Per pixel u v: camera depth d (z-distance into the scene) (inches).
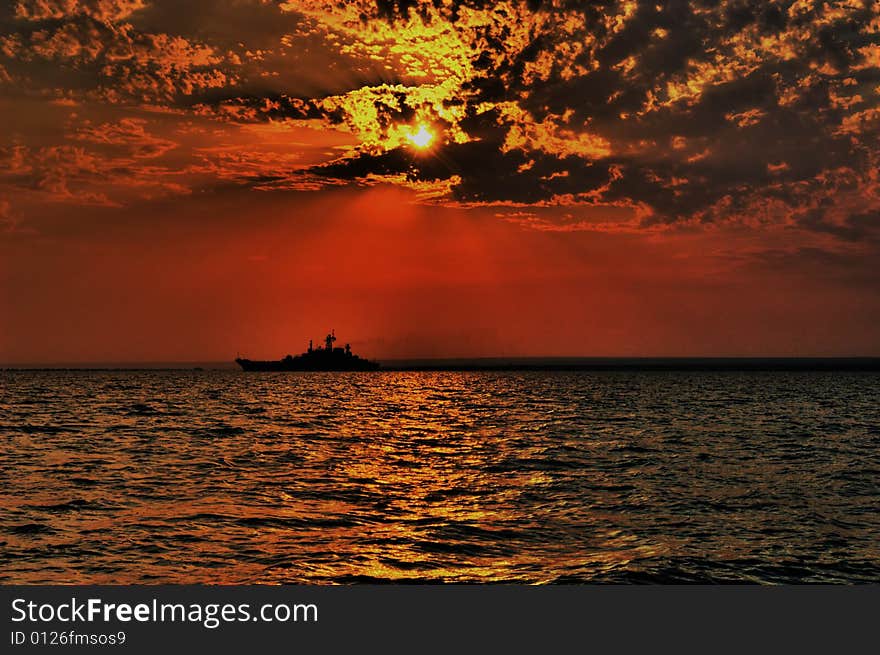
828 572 982.4
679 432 2942.9
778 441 2600.9
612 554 1050.7
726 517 1278.3
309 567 986.1
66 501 1371.8
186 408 4471.0
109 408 4397.1
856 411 4370.1
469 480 1667.1
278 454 2138.3
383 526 1197.7
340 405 4958.2
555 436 2760.8
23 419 3499.0
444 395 6599.4
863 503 1413.6
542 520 1248.2
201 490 1504.7
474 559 1028.5
